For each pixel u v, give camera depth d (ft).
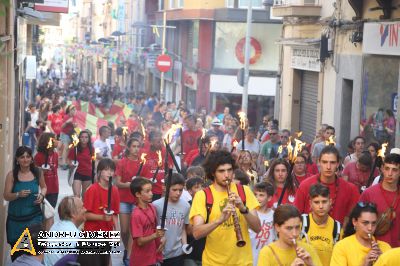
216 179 28.58
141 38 225.76
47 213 42.73
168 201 37.60
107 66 303.68
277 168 40.04
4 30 43.70
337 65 85.87
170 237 37.63
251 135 64.64
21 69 85.92
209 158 28.50
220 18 153.28
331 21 86.12
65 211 31.58
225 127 86.02
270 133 62.95
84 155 57.72
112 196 39.42
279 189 40.11
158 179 51.37
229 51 155.02
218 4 156.15
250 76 151.84
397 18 67.82
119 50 249.14
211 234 28.73
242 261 28.86
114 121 106.32
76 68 391.04
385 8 69.92
